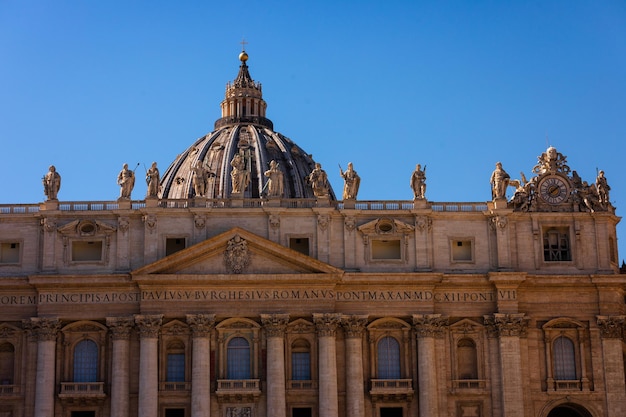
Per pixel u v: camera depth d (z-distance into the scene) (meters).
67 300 113.88
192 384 111.94
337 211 116.69
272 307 113.94
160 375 113.19
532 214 119.31
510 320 115.44
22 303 114.62
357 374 113.50
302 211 116.44
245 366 113.81
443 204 118.69
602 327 117.12
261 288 114.06
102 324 114.12
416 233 117.31
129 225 115.94
